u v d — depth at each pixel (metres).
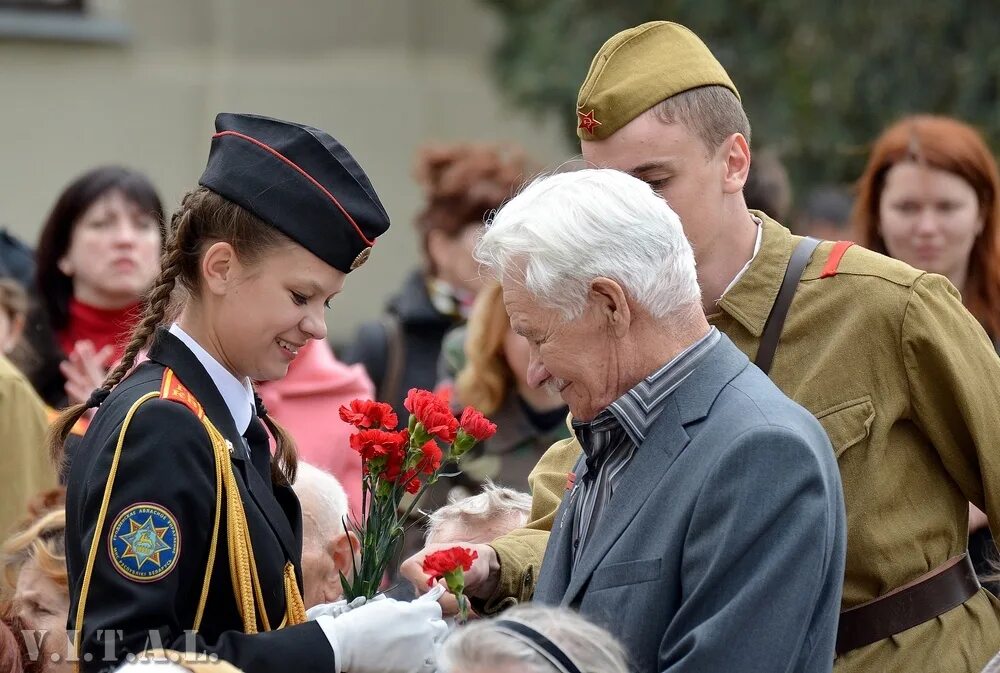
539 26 23.81
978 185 10.16
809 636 5.71
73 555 6.07
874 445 6.79
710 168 7.01
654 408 5.93
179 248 6.32
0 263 11.69
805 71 21.19
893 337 6.83
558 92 23.23
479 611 7.10
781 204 12.23
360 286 26.56
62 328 12.00
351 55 26.44
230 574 6.05
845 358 6.87
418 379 12.45
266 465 6.52
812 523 5.59
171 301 6.50
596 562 5.91
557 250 5.80
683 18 21.97
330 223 6.17
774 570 5.52
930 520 6.89
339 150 6.34
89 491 5.88
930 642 6.79
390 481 6.53
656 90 6.96
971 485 6.97
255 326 6.18
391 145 26.75
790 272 7.06
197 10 25.00
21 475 9.52
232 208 6.14
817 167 21.22
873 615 6.77
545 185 6.03
